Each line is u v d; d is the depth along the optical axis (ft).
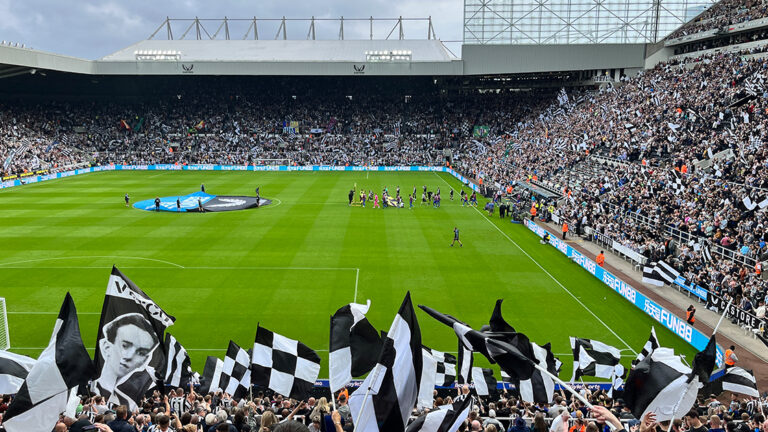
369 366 35.88
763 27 198.90
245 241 137.80
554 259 125.49
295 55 331.36
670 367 27.50
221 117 331.57
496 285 106.11
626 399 28.63
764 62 170.30
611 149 189.98
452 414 23.39
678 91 193.77
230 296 97.86
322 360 74.08
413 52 336.49
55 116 316.19
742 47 209.87
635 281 107.45
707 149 145.07
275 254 125.70
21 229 147.95
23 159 253.24
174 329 83.56
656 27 269.64
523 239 144.77
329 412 32.55
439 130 319.47
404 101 340.59
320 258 122.93
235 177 264.52
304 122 328.90
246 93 345.31
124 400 34.17
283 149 312.71
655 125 180.75
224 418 34.17
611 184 161.27
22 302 93.45
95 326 84.64
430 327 85.56
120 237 140.26
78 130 314.14
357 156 305.53
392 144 313.32
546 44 278.26
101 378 33.30
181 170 293.84
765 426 22.35
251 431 33.63
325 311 91.35
